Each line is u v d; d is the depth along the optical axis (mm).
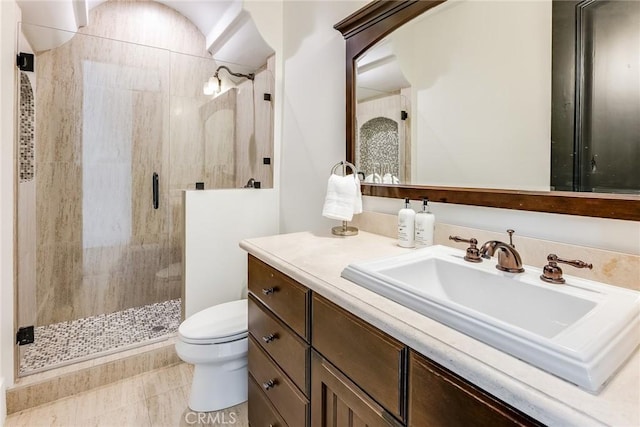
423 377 643
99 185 2568
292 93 2256
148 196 2756
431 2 1337
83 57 2467
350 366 847
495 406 520
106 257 2615
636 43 841
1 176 1611
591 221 906
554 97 1005
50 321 2396
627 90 852
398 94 1476
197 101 2764
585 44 941
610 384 480
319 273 1017
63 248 2449
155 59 2699
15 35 1745
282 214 2424
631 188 841
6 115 1659
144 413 1651
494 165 1157
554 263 858
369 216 1640
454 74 1271
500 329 590
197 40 2941
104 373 1865
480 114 1195
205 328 1646
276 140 2408
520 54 1087
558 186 997
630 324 612
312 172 2078
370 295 834
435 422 621
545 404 453
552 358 511
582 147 942
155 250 2795
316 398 994
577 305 757
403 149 1465
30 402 1672
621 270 838
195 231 2158
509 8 1116
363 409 801
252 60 2605
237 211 2305
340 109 1834
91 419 1603
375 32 1557
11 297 1664
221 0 2396
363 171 1663
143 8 2701
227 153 2734
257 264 1361
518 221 1070
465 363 552
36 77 2238
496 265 973
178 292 2895
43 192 2363
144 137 2713
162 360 2037
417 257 1076
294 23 2223
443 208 1303
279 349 1192
